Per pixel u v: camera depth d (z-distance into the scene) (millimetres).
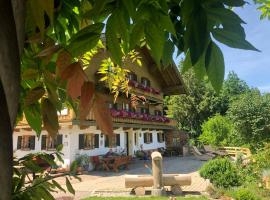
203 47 784
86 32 897
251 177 11945
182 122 48438
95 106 762
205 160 25234
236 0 816
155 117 27625
